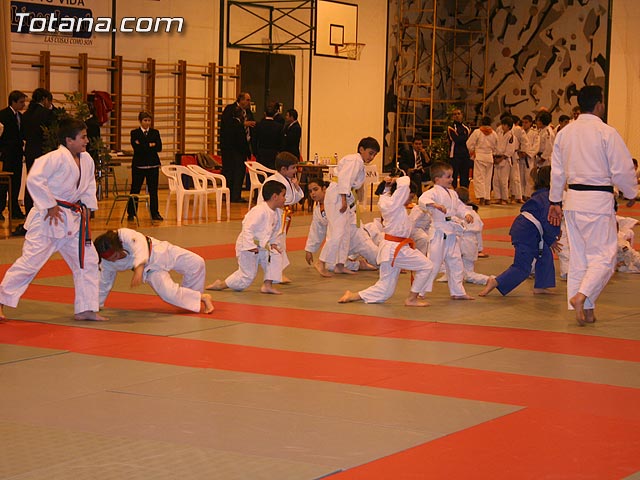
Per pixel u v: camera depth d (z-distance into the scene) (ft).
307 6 79.10
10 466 14.42
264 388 19.39
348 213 35.53
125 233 26.91
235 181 64.03
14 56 63.57
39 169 24.63
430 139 91.71
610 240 26.63
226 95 77.56
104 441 15.72
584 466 14.89
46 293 30.58
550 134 72.74
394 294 32.19
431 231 30.66
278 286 33.14
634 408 18.44
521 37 96.32
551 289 33.78
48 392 18.85
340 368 21.30
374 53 89.35
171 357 22.08
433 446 15.76
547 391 19.66
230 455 15.08
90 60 68.18
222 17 76.48
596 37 91.56
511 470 14.62
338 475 14.26
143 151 52.60
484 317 28.19
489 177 70.33
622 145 26.14
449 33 99.76
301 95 82.84
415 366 21.66
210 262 37.88
